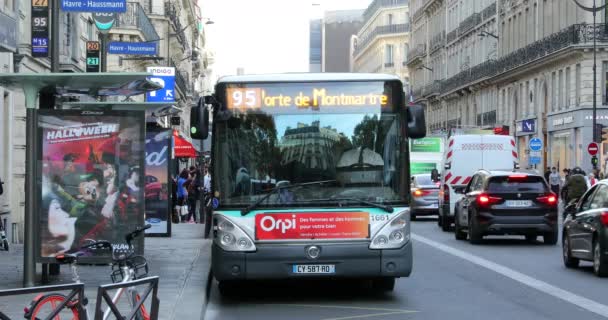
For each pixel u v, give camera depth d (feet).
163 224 76.07
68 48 96.68
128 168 44.62
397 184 42.91
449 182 101.86
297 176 42.73
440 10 307.17
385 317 39.45
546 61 189.16
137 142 44.65
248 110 43.16
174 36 208.03
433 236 92.43
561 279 53.16
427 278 54.19
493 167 102.47
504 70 220.23
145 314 23.84
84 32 104.83
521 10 213.66
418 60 340.80
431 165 150.61
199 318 36.24
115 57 146.92
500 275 55.47
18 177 80.48
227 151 42.96
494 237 90.79
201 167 122.11
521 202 77.92
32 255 44.37
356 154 42.96
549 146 192.65
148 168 75.82
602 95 171.94
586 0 172.35
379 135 43.14
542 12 198.49
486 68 237.45
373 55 459.73
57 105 52.65
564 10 184.24
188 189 120.67
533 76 204.23
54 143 44.34
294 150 42.91
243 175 42.78
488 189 78.43
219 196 42.73
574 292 47.32
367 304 43.57
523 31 212.64
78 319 21.89
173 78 100.22
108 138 44.52
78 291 21.93
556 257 67.41
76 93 48.32
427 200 125.49
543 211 77.92
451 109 290.76
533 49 198.80
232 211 42.50
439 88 299.79
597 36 170.40
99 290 22.20
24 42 79.66
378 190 42.80
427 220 128.88
